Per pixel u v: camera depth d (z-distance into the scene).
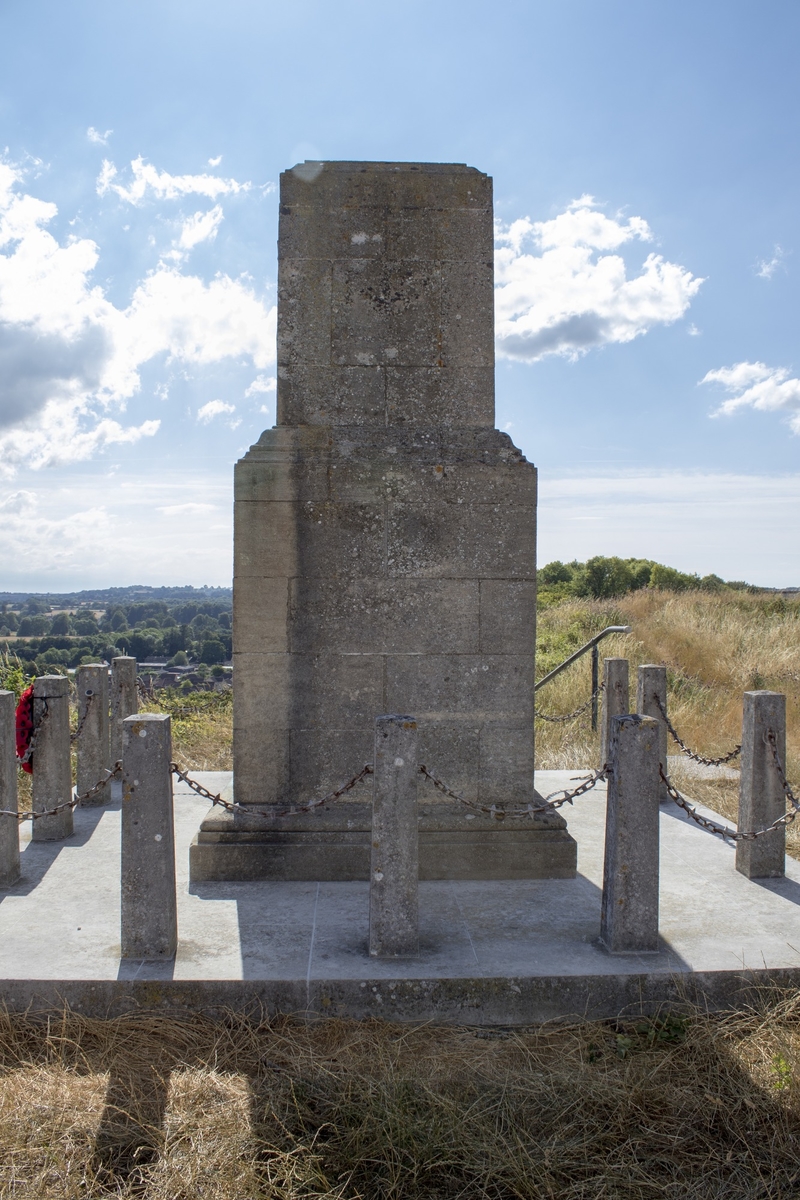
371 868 4.26
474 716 5.55
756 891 5.23
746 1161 3.23
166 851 4.20
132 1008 3.99
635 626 17.22
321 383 5.61
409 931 4.26
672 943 4.45
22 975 4.02
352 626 5.52
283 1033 3.89
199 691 13.16
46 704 6.17
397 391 5.63
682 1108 3.47
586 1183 3.11
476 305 5.66
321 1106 3.45
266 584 5.50
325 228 5.62
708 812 7.14
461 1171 3.18
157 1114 3.38
